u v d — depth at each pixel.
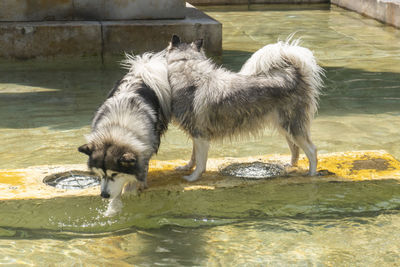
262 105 4.91
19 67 10.79
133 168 4.19
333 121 7.37
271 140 6.74
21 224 4.38
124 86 4.74
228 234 4.24
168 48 5.20
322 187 5.04
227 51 12.14
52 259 3.85
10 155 6.05
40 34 11.29
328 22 16.14
